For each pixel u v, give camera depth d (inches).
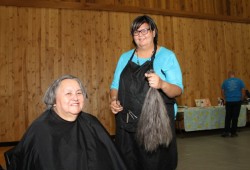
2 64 207.0
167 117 55.2
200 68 267.6
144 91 56.9
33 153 46.8
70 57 223.1
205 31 275.6
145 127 54.5
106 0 238.5
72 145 50.3
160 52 60.4
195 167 128.0
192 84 261.7
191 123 213.3
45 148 47.3
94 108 225.6
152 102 54.7
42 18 219.3
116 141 61.1
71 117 51.7
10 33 211.0
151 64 58.6
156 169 55.7
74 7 226.8
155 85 52.2
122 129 59.8
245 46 293.7
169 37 258.1
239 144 180.7
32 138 47.8
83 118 55.4
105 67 231.8
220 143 187.5
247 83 288.7
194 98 260.5
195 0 274.5
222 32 284.0
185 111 213.0
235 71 284.5
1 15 210.4
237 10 295.0
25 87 210.2
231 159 140.8
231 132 217.6
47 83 215.5
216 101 270.1
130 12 244.8
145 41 59.7
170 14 259.8
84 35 228.7
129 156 58.8
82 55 226.5
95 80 228.1
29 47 213.9
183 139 210.4
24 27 214.4
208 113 221.1
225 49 283.1
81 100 51.8
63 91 50.4
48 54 217.8
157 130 54.1
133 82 58.3
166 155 56.6
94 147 52.7
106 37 234.7
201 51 270.5
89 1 233.3
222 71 277.9
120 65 66.1
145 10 249.6
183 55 261.9
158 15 256.2
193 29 269.9
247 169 122.8
